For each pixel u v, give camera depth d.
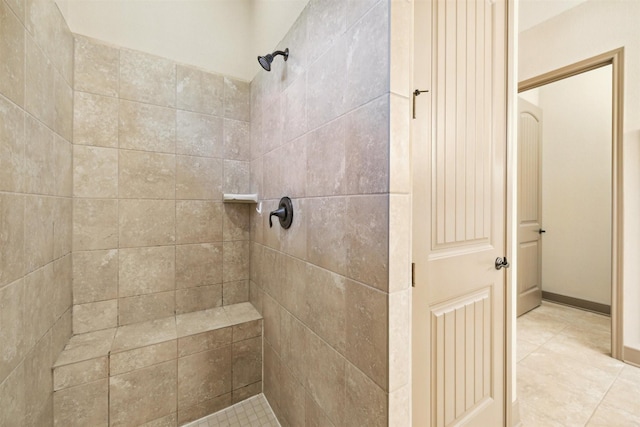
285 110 1.28
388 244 0.72
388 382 0.73
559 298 3.00
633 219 1.82
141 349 1.25
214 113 1.67
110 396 1.19
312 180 1.05
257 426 1.34
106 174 1.39
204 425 1.35
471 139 1.01
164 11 1.54
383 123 0.73
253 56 1.73
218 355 1.43
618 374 1.72
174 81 1.55
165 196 1.54
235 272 1.76
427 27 0.84
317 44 1.02
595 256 2.79
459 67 0.96
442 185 0.90
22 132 0.86
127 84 1.43
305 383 1.11
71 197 1.29
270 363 1.46
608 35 1.89
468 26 0.99
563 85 2.98
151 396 1.27
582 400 1.50
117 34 1.41
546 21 2.18
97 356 1.17
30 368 0.91
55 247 1.12
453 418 0.97
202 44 1.65
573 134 2.93
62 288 1.20
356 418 0.83
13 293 0.81
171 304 1.57
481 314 1.09
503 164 1.17
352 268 0.85
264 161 1.54
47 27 1.03
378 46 0.74
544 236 3.12
